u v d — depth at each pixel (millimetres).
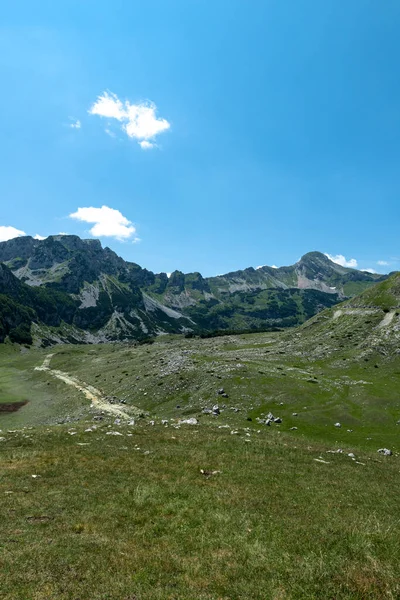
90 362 184375
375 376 94750
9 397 122875
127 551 14367
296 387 83438
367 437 57344
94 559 13602
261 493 21484
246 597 11812
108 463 25766
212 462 27344
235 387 85375
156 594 11688
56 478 22312
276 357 125062
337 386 84812
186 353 140875
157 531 16281
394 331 122500
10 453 27875
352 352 116875
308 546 15180
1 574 12305
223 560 13953
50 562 13172
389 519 18938
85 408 92812
